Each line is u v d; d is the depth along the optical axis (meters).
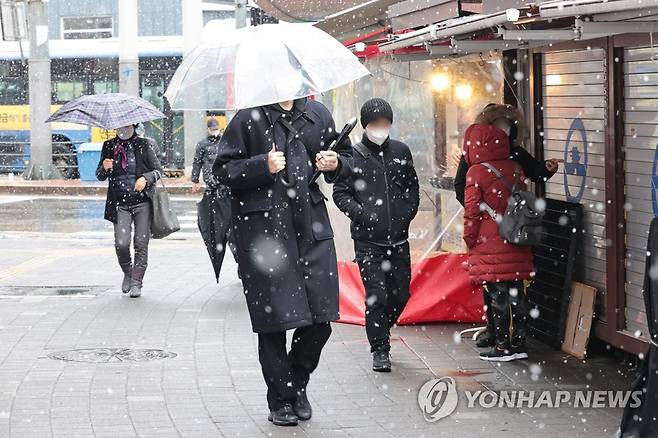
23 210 25.61
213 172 7.14
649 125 8.29
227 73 7.25
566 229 9.37
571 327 9.28
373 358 8.84
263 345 7.16
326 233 7.15
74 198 29.33
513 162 8.88
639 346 8.41
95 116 12.35
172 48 34.25
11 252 17.41
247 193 7.05
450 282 10.58
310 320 7.01
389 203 8.78
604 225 8.96
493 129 8.79
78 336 10.30
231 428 7.09
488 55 10.41
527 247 8.88
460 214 10.64
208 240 12.13
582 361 9.02
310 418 7.32
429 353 9.41
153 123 34.34
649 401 6.07
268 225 7.02
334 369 8.85
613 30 6.93
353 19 12.67
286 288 6.97
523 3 6.89
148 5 38.78
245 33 7.25
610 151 8.71
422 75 10.88
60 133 35.50
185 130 32.09
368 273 8.77
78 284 13.73
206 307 12.00
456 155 10.57
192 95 7.34
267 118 7.13
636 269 8.55
